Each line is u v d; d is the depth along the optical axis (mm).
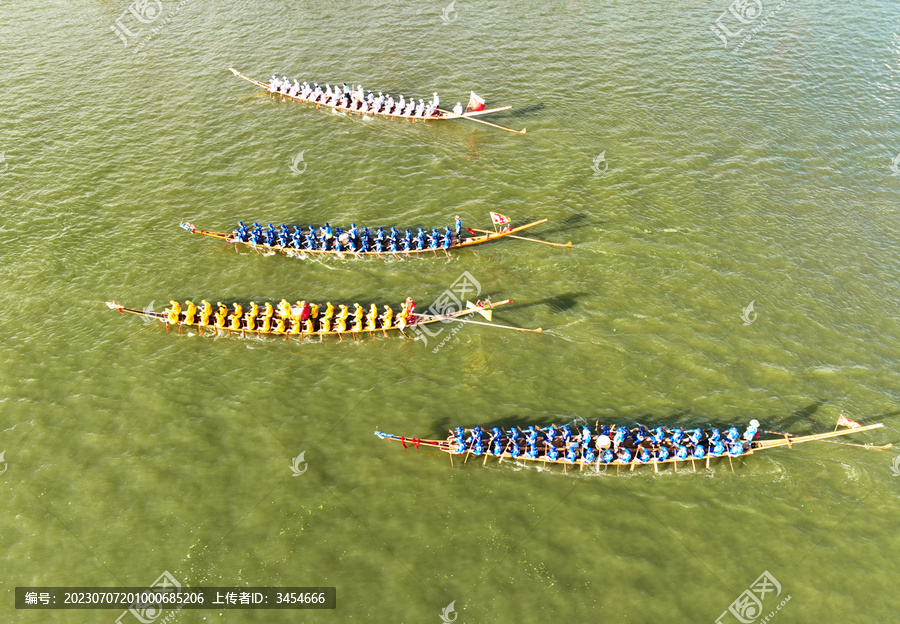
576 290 41688
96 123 56125
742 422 34094
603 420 34094
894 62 63375
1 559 28203
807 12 72250
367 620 26359
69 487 30844
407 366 37125
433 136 55594
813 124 55688
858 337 38562
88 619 26359
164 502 30297
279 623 26250
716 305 40469
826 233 45469
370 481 31359
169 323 39312
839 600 27203
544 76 62500
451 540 29094
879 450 32844
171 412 34250
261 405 34781
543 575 27875
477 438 31875
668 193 48969
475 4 74250
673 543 29125
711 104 58406
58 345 37750
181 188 49906
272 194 49531
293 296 41469
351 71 63312
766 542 29219
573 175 50969
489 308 37188
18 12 71875
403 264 43719
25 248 44250
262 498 30500
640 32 69000
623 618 26547
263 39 68250
